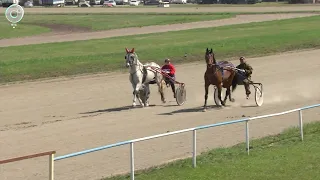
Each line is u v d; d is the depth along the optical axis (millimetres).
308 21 66438
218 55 42312
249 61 39781
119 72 35375
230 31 57938
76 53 43281
